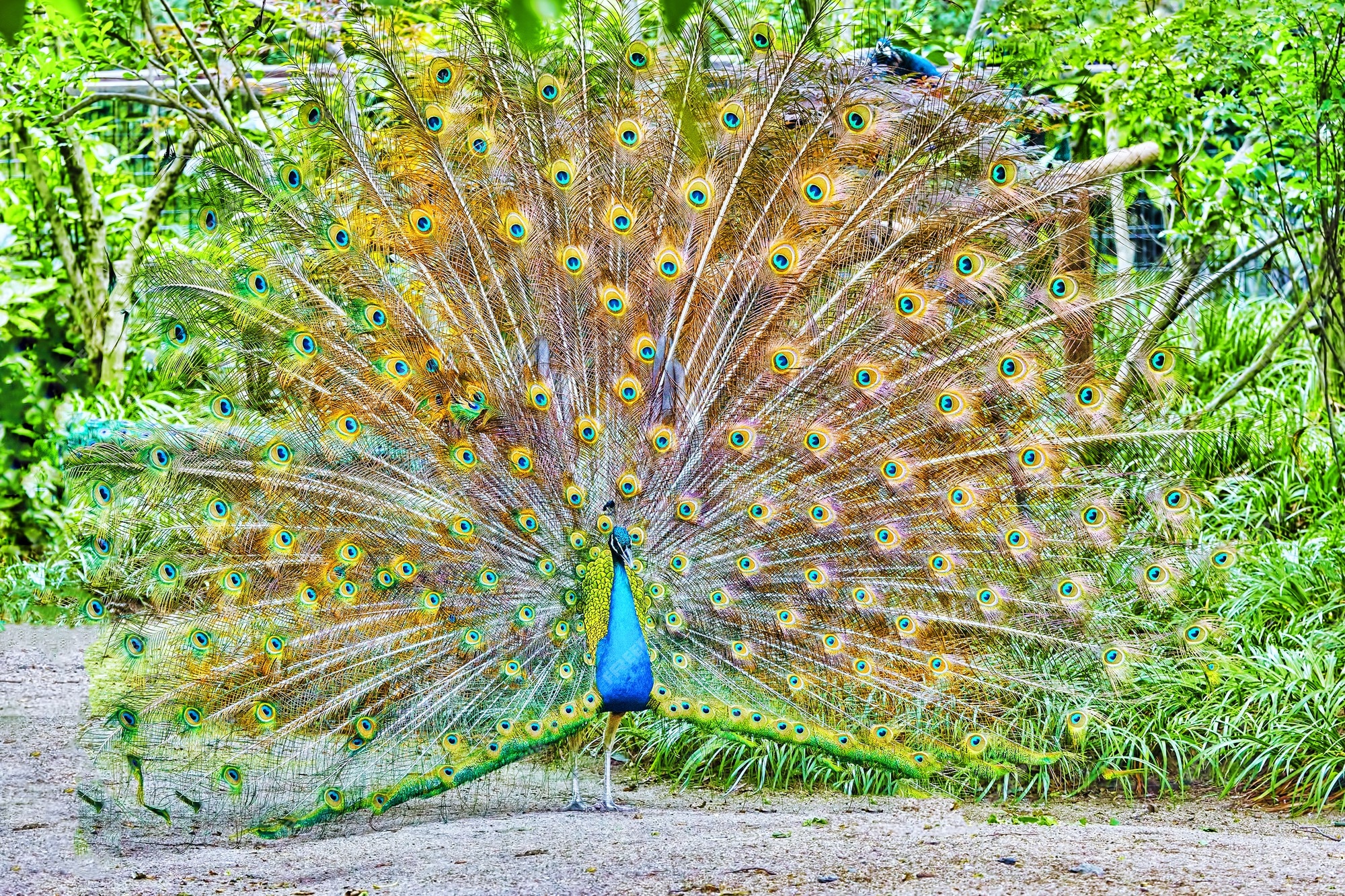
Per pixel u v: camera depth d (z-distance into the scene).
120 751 7.70
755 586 8.52
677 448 8.55
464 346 8.65
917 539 8.57
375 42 8.76
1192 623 8.94
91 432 16.16
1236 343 14.27
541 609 8.38
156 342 9.18
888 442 8.60
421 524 8.36
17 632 14.53
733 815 8.41
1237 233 13.48
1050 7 11.76
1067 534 8.63
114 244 18.61
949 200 8.64
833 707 8.34
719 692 8.40
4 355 18.44
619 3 8.73
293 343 8.38
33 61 14.84
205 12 15.02
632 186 8.80
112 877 6.99
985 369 8.60
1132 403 8.70
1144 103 12.09
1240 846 7.41
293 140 8.70
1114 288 8.65
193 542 8.10
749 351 8.66
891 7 14.65
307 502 8.23
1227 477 12.30
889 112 8.69
